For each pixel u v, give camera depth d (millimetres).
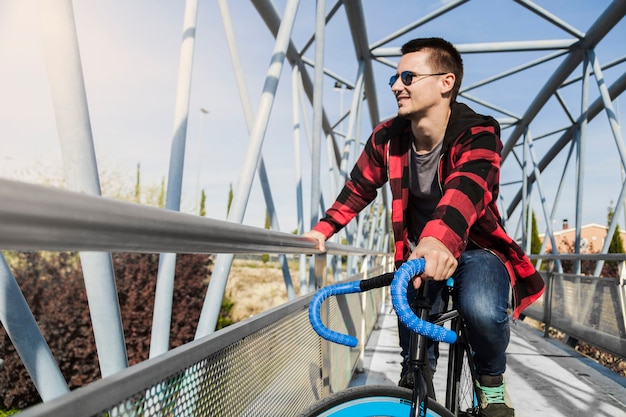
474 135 1686
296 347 1846
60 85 1633
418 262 1182
